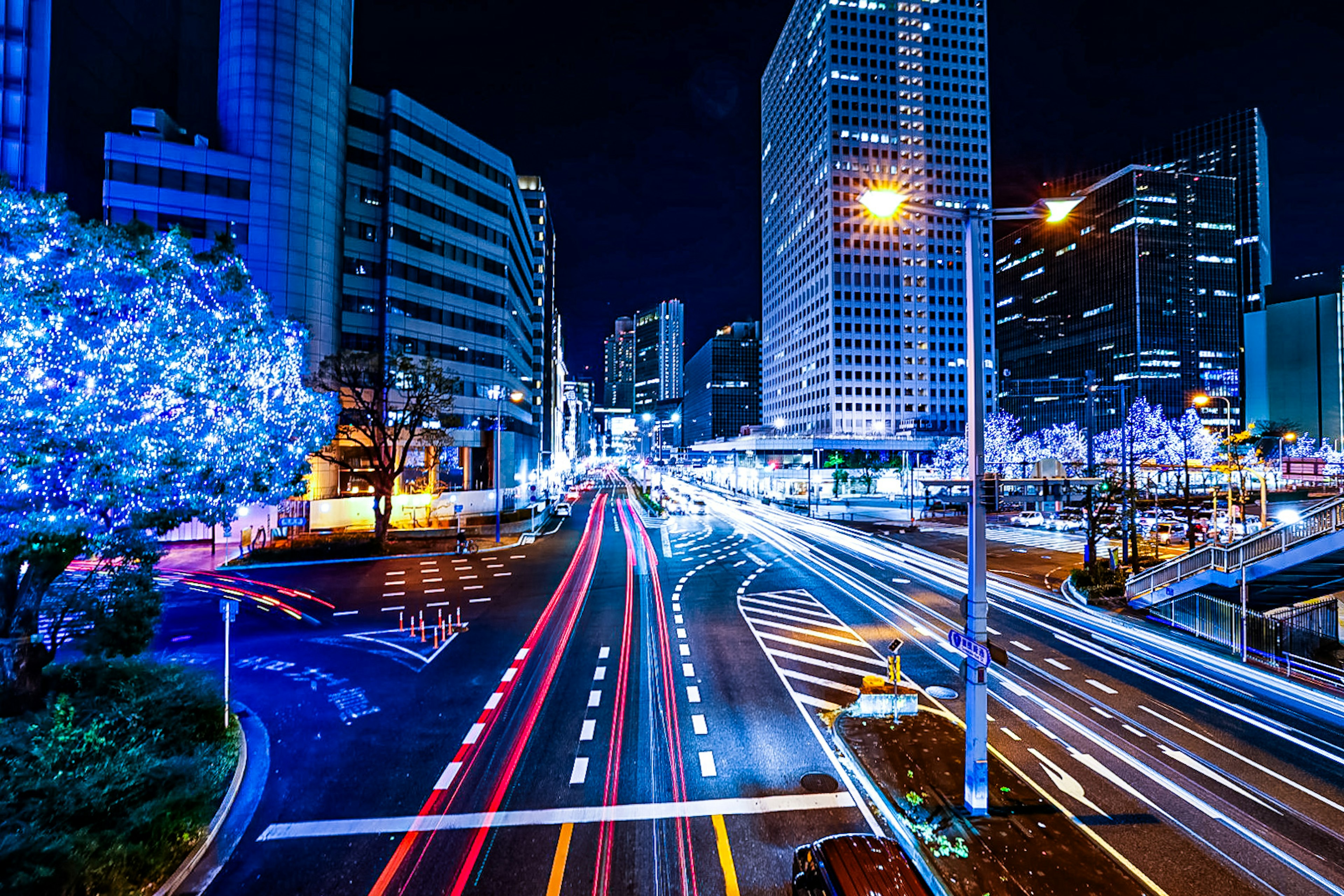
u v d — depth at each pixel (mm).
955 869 7910
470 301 60906
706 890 8086
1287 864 8609
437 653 18375
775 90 145750
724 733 12812
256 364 14375
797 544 45000
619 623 21953
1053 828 8969
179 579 29328
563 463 128250
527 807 10047
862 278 114312
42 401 10070
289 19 46938
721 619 22594
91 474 10703
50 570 12703
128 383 10992
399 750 12109
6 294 10266
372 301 52969
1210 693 15289
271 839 9188
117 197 42281
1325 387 135375
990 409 116812
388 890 8117
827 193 115000
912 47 116375
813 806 10023
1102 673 16812
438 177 57688
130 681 13680
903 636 20438
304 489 18062
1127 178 141625
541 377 97500
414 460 53938
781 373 140125
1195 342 140125
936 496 54344
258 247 45531
